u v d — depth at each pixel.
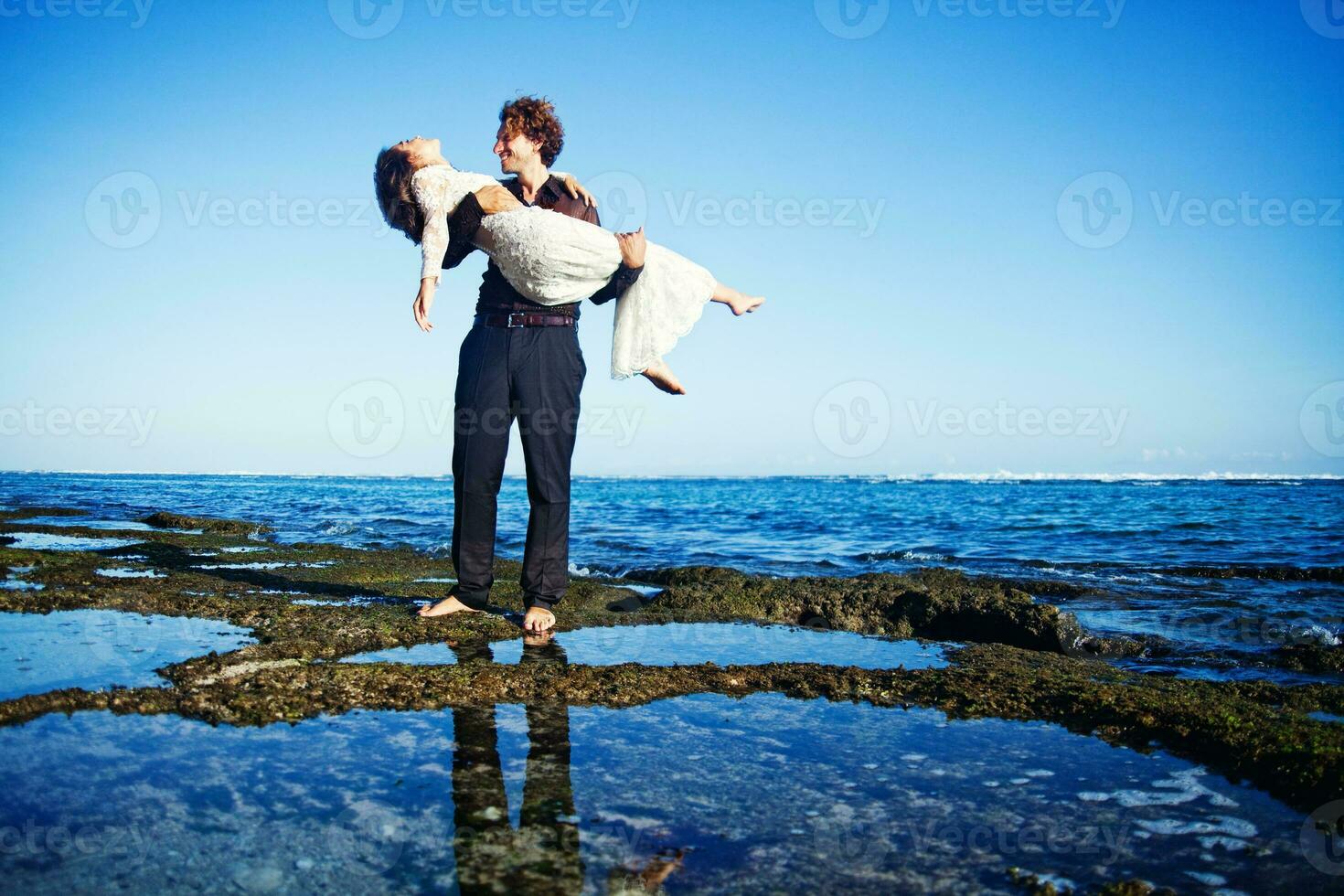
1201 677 4.19
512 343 4.08
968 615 5.18
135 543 8.47
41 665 3.09
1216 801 2.18
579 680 3.21
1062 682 3.31
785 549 11.98
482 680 3.14
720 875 1.72
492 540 4.44
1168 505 26.14
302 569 6.64
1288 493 38.81
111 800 1.95
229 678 2.99
